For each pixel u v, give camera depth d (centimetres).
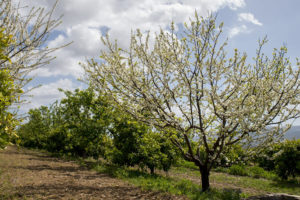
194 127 712
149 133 1180
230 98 750
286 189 989
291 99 675
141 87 733
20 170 909
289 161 1239
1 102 312
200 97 694
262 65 711
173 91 731
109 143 1397
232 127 742
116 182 808
